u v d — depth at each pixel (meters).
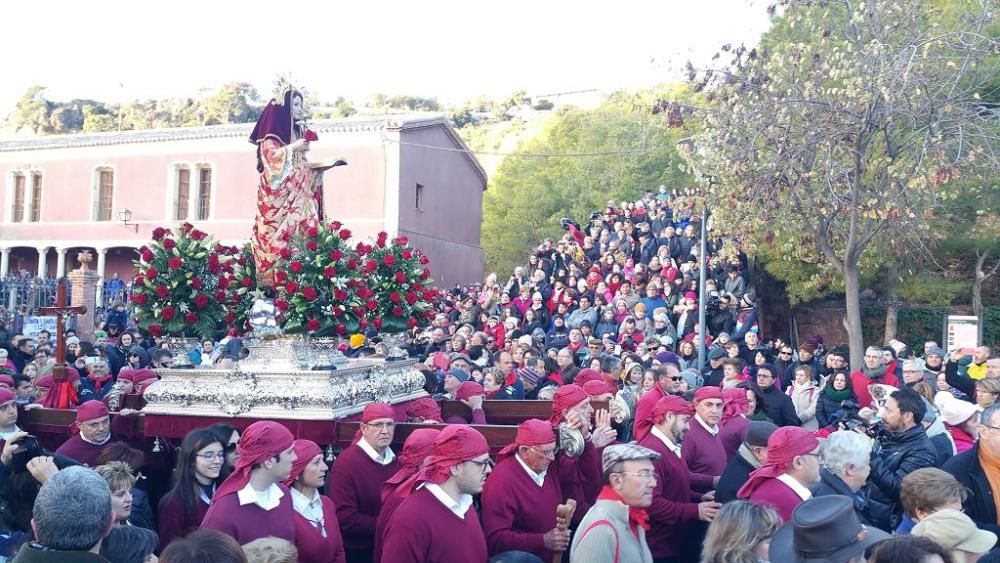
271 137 7.32
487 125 87.19
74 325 22.98
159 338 7.36
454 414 7.89
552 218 36.94
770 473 5.20
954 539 4.21
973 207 18.64
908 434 6.05
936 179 14.41
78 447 6.46
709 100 16.53
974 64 15.70
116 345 15.39
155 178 31.73
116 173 32.34
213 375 6.59
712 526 4.08
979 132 15.04
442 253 32.03
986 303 22.22
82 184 33.09
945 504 4.65
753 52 16.02
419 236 30.06
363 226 28.52
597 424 6.54
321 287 6.78
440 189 31.84
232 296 7.47
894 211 14.88
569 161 39.03
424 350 15.93
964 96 15.68
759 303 22.62
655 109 16.95
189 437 5.46
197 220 30.97
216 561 3.18
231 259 7.66
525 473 5.50
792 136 15.77
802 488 5.12
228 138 30.58
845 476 5.52
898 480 5.89
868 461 5.54
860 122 14.97
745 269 19.19
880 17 15.43
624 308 16.83
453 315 20.70
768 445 5.27
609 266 20.27
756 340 14.19
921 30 15.77
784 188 15.66
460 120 91.56
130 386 7.64
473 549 4.72
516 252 38.03
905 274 20.09
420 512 4.63
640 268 18.50
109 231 32.44
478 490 4.72
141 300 7.09
